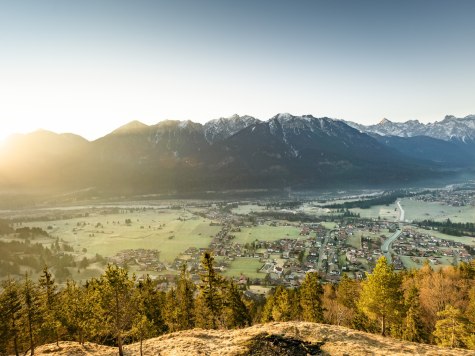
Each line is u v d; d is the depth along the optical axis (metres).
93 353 38.47
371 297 44.38
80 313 45.38
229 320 65.06
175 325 64.31
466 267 78.25
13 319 40.59
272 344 33.00
